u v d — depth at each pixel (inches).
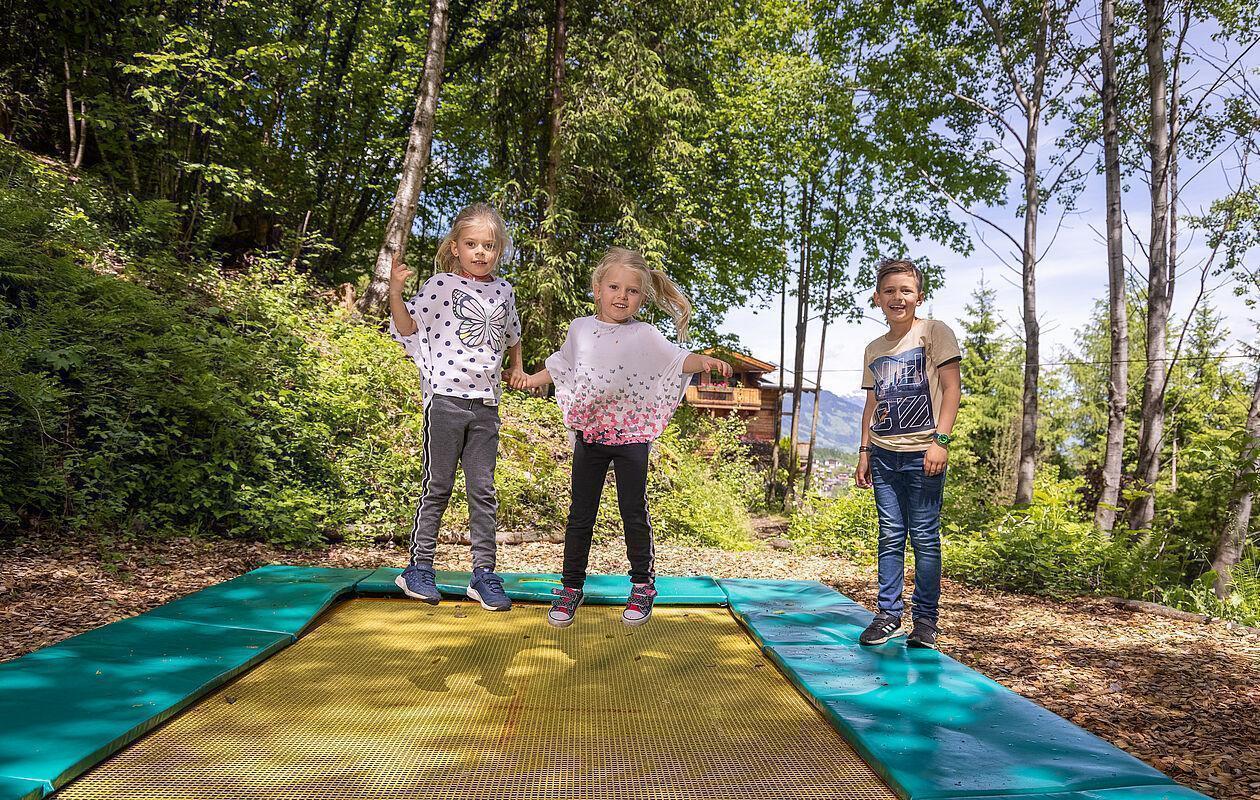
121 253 300.0
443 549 259.0
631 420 106.0
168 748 72.7
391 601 136.1
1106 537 290.2
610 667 104.3
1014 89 494.3
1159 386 405.1
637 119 502.9
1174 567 320.2
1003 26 495.5
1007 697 90.9
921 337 119.8
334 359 314.2
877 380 122.8
